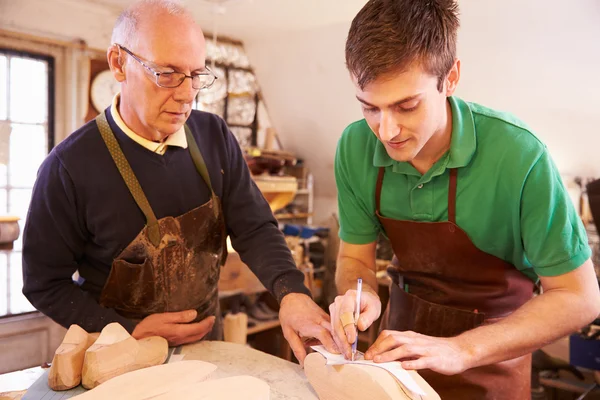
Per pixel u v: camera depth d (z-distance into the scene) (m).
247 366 1.18
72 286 1.32
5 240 2.02
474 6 2.47
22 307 2.32
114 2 3.28
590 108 2.63
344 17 3.06
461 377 1.23
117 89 3.61
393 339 1.01
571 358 2.45
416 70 0.90
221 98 4.08
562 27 2.31
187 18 1.16
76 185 1.25
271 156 3.68
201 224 1.37
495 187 1.11
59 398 1.03
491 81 2.84
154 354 1.16
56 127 3.40
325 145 4.37
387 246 3.79
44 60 3.30
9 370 2.15
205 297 1.45
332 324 1.05
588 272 1.08
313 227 4.19
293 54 3.75
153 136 1.30
